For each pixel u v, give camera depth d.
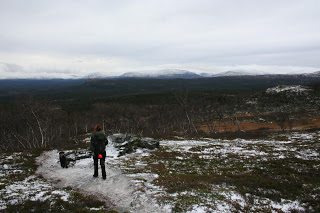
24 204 7.33
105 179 10.02
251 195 8.37
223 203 7.51
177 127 72.94
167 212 6.90
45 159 14.72
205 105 83.25
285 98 95.06
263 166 12.90
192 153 16.67
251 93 115.69
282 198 8.25
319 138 21.88
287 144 19.84
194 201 7.58
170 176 10.80
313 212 7.07
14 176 10.67
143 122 71.19
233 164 13.60
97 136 10.08
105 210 7.02
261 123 66.69
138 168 12.15
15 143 49.09
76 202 7.56
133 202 7.65
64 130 62.97
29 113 39.75
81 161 13.55
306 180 10.32
